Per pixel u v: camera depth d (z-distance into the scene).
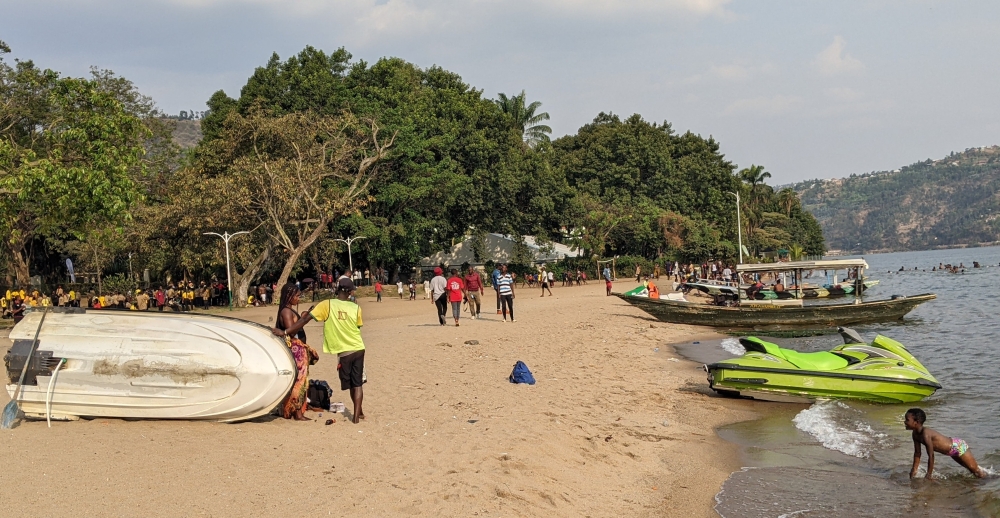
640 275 72.56
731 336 25.34
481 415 10.80
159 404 8.92
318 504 6.53
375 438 8.96
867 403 13.42
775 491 8.66
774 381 13.59
